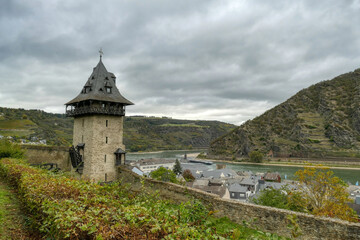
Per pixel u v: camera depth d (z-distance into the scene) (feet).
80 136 92.68
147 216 18.79
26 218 29.45
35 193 26.99
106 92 93.30
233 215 38.75
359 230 29.30
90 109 85.20
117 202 24.71
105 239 16.07
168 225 17.21
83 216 18.70
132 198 28.12
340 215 73.05
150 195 28.71
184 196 46.83
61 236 19.15
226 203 39.83
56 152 98.89
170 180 176.45
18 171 44.50
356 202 160.35
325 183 78.64
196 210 22.74
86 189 28.63
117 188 30.14
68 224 17.78
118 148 92.27
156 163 381.19
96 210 19.79
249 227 36.60
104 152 88.28
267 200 89.25
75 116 95.96
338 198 76.59
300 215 33.37
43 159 97.14
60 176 40.19
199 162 496.64
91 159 84.99
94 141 85.87
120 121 94.02
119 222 18.16
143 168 364.79
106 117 89.76
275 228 34.71
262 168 414.62
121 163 90.99
